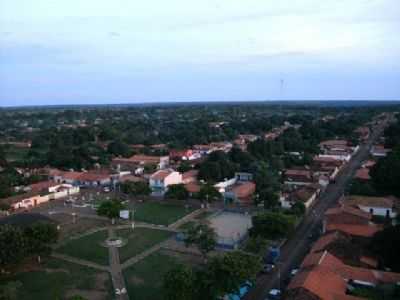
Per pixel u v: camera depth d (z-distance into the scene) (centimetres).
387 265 5809
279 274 5825
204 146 18438
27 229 6272
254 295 5216
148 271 6012
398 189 10025
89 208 9838
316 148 16325
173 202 10350
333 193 10594
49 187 11325
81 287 5491
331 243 5906
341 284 4728
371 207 8412
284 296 4569
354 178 11506
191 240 6353
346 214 7138
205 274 4778
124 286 5509
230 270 4638
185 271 4688
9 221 7344
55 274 5916
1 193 10356
